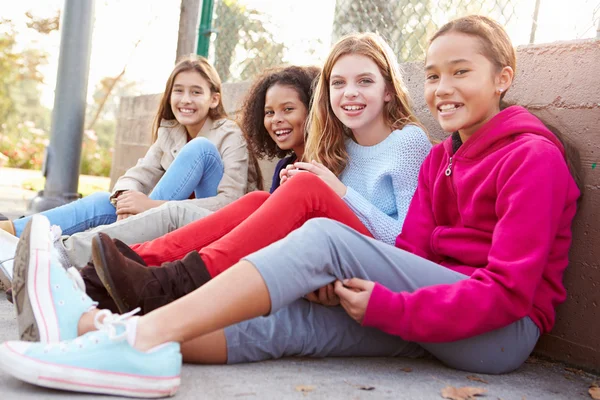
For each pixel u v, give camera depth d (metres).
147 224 1.85
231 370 1.36
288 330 1.44
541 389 1.42
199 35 3.87
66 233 2.26
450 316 1.30
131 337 1.14
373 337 1.51
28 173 8.30
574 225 1.69
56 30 6.79
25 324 1.26
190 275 1.41
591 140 1.67
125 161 4.91
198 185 2.46
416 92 2.38
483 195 1.50
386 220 1.82
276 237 1.52
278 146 2.68
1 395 1.10
